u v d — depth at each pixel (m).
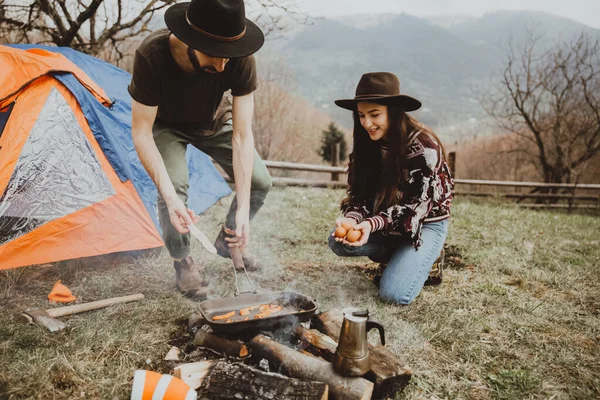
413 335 2.34
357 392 1.63
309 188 8.09
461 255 3.96
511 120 14.70
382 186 2.73
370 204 2.98
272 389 1.63
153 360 2.01
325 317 2.26
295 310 2.24
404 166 2.65
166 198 2.29
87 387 1.79
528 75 13.83
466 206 7.16
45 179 2.97
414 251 2.77
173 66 2.24
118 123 3.44
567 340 2.38
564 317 2.67
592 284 3.33
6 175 2.84
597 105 13.27
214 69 2.20
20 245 2.79
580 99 13.75
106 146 3.23
